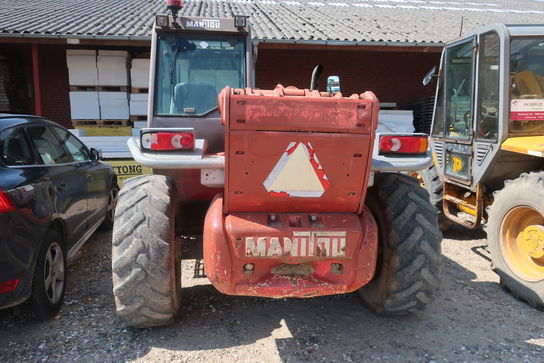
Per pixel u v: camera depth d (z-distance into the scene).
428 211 3.11
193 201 3.62
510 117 4.18
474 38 4.55
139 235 2.80
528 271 3.72
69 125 10.99
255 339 3.07
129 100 8.97
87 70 8.79
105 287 3.91
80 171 4.33
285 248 2.63
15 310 3.41
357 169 2.60
